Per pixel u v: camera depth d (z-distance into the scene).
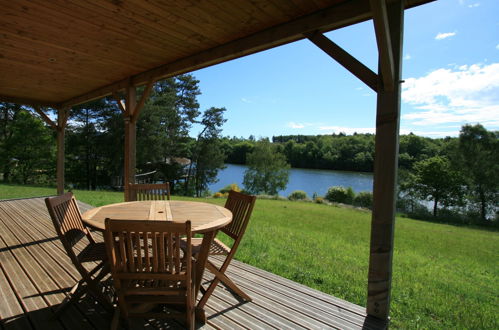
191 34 2.62
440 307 2.56
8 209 5.23
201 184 23.55
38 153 14.89
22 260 2.77
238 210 2.29
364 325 1.84
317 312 1.98
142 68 3.70
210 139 23.11
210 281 2.44
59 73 4.00
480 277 4.10
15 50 3.13
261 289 2.31
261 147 26.83
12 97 5.77
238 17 2.26
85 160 17.95
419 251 5.78
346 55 1.99
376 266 1.93
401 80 1.81
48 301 1.99
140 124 17.34
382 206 1.90
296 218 8.18
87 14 2.31
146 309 1.85
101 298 1.84
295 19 2.23
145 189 2.99
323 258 3.82
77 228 2.07
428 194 20.47
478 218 18.45
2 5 2.18
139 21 2.41
